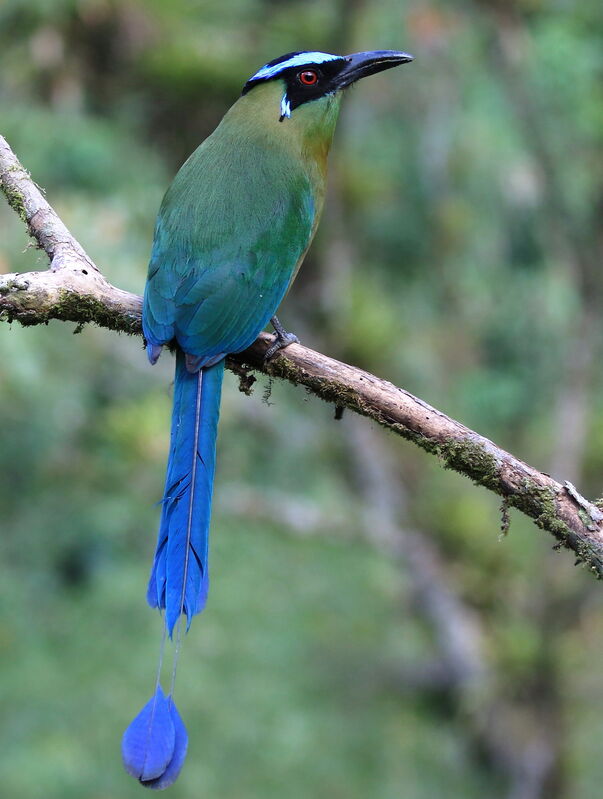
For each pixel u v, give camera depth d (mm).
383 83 13477
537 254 14039
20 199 6945
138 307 6840
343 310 13594
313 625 14078
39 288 6605
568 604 13344
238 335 6738
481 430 14461
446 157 13711
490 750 13703
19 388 10180
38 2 10641
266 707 13078
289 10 12367
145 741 5352
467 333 14469
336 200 13391
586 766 13664
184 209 7141
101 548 13039
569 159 13352
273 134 7512
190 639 13461
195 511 6293
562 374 14438
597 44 12766
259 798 12594
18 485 12250
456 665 13844
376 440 14734
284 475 13438
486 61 13195
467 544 14328
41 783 12031
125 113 11414
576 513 5926
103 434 11867
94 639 13125
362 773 13164
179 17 11461
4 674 12812
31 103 10656
